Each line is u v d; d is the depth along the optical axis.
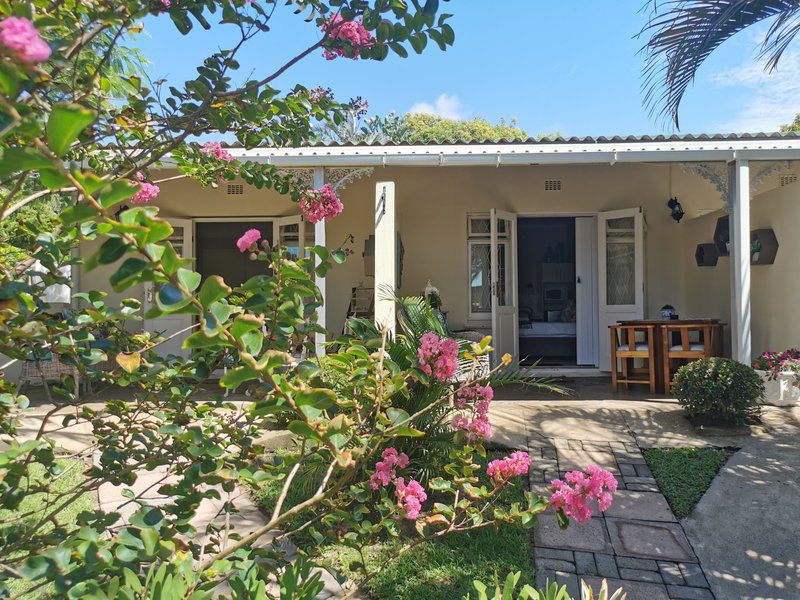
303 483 3.89
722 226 7.52
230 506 2.17
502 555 3.31
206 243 9.20
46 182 0.81
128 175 2.01
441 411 3.82
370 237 8.72
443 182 8.95
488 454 4.75
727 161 6.48
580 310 9.18
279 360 1.13
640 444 4.90
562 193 8.91
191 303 0.97
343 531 2.31
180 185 8.88
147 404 1.99
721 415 5.08
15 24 0.77
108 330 1.91
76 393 1.92
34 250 1.92
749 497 3.94
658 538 3.53
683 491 4.06
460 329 8.88
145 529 1.33
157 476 4.32
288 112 2.42
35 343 1.66
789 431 5.12
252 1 1.94
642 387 7.46
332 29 1.99
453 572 3.11
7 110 0.77
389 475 2.20
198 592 1.35
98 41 2.87
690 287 8.68
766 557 3.31
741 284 6.27
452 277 8.94
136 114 2.13
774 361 6.03
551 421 5.46
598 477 2.06
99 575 1.40
